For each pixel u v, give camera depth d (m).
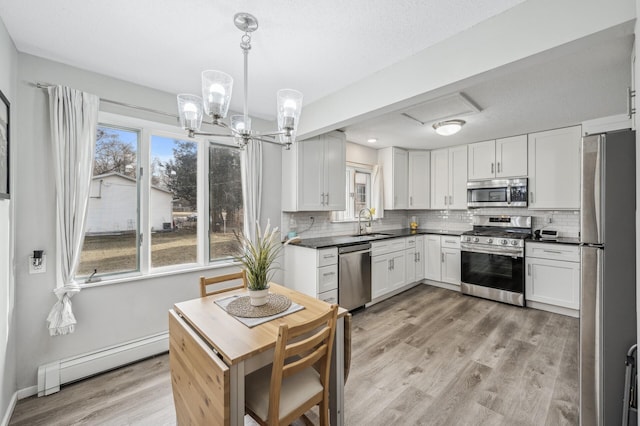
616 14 1.23
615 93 2.46
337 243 3.28
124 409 1.82
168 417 1.76
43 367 1.96
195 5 1.50
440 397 1.91
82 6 1.50
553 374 2.15
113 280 2.29
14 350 1.85
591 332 1.53
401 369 2.24
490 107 2.81
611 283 1.47
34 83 1.96
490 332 2.88
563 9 1.37
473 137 4.00
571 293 3.23
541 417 1.72
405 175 4.80
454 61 1.75
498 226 4.32
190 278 2.74
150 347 2.41
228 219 3.08
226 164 3.07
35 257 1.93
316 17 1.58
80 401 1.89
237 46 1.88
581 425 1.56
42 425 1.69
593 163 1.51
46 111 2.01
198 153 2.88
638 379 1.09
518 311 3.45
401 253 4.18
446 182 4.62
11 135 1.76
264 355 1.29
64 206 2.00
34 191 1.96
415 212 5.41
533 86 2.33
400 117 3.13
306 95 2.66
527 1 1.47
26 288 1.93
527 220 4.03
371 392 1.96
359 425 1.67
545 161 3.60
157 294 2.53
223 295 1.98
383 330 2.96
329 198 3.60
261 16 1.57
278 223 3.46
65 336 2.09
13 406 1.80
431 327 3.02
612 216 1.47
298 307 1.71
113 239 2.39
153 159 2.62
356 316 3.36
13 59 1.83
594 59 1.92
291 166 3.36
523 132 3.71
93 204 2.31
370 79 2.25
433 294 4.16
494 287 3.80
